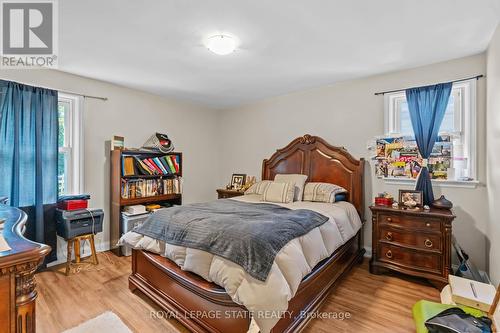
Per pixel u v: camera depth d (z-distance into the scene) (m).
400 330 1.79
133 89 3.71
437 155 2.75
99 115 3.34
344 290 2.35
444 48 2.42
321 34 2.15
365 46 2.37
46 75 2.88
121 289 2.37
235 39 2.23
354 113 3.36
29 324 0.85
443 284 2.32
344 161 3.36
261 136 4.38
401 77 2.99
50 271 2.75
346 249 2.66
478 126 2.53
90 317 1.94
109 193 3.45
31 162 2.73
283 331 1.56
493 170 2.18
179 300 1.88
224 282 1.55
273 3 1.72
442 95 2.69
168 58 2.62
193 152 4.59
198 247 1.77
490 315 1.54
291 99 3.97
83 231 2.83
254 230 1.72
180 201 3.98
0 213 1.50
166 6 1.74
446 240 2.34
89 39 2.21
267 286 1.43
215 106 4.78
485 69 2.49
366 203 3.27
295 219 2.06
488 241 2.40
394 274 2.69
